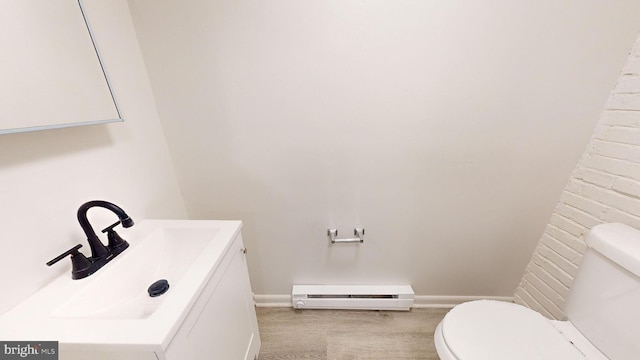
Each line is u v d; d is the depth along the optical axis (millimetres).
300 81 1032
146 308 705
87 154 781
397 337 1342
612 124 964
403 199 1238
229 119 1115
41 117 636
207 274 669
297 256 1414
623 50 910
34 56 623
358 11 921
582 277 885
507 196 1203
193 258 878
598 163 1015
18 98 590
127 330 502
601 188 1001
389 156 1149
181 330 555
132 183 975
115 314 678
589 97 988
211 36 980
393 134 1104
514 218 1253
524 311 936
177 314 537
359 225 1310
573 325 897
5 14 570
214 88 1063
